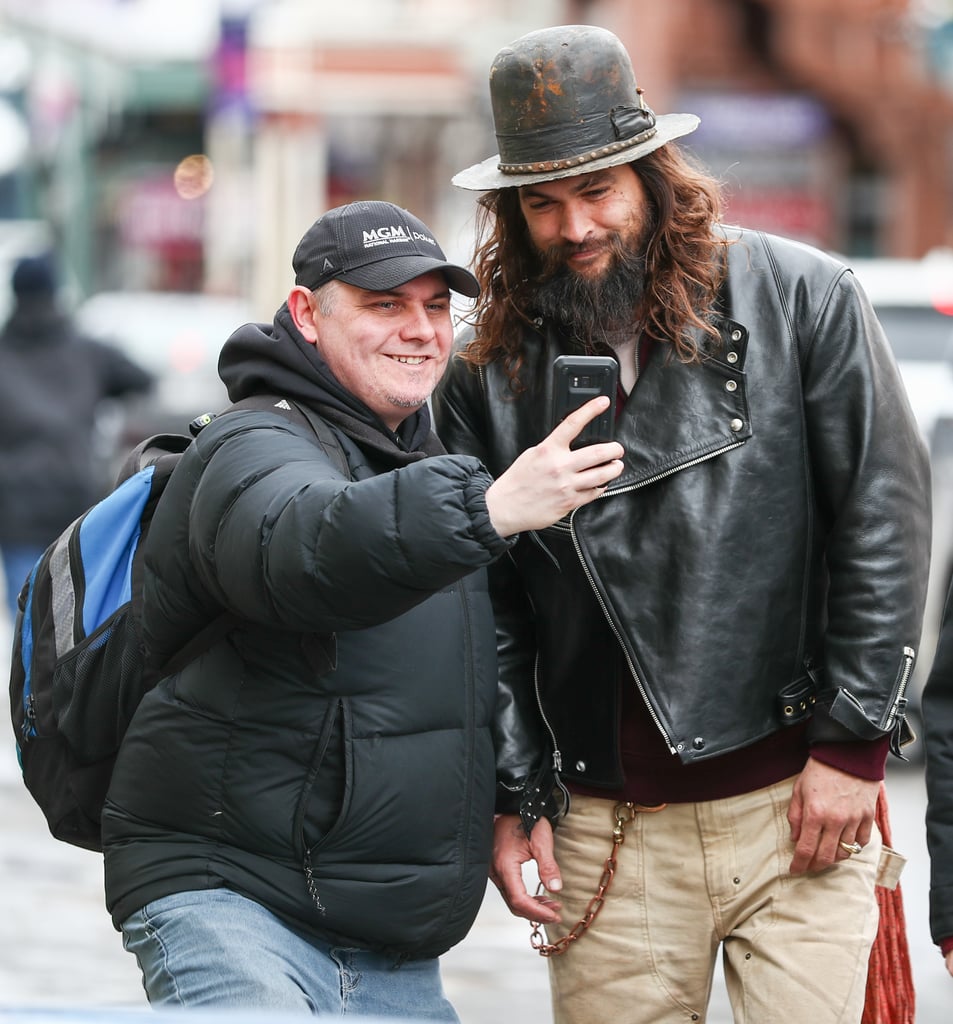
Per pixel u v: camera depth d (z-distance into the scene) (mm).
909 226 99125
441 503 10281
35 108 100312
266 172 78438
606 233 12461
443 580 10391
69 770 12492
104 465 37281
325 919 11438
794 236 98625
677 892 13008
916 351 30250
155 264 112750
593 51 12312
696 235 12531
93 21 101000
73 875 22781
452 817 11672
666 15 94812
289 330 11875
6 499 31234
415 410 12102
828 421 12570
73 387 31500
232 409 11719
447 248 42188
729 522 12477
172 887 11484
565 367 10984
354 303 11750
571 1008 13367
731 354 12531
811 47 95938
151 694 11750
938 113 98125
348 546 10312
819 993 12539
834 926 12633
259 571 10641
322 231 11836
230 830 11445
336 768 11383
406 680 11484
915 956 20703
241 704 11375
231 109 72562
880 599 12414
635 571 12539
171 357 52656
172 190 112375
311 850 11359
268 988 11016
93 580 12273
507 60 12406
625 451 12547
